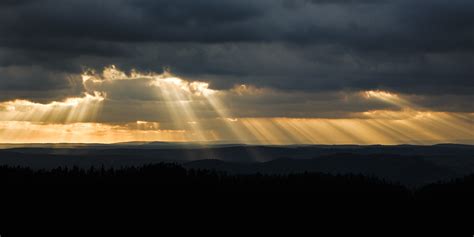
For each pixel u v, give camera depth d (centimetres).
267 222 9281
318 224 9231
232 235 8988
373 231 9062
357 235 9000
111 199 9544
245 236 8981
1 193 9375
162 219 9225
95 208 9325
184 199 9675
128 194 9606
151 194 9669
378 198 9819
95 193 9675
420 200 9806
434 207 9462
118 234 8869
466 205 9325
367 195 9906
